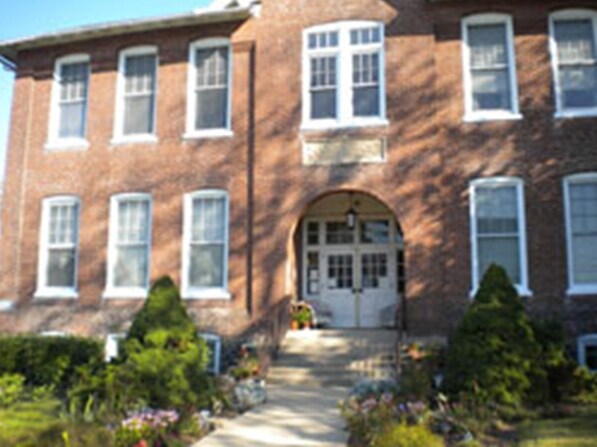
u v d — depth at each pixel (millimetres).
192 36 19078
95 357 14086
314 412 11750
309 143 17406
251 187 17797
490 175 16312
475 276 15977
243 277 17453
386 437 8727
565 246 15734
